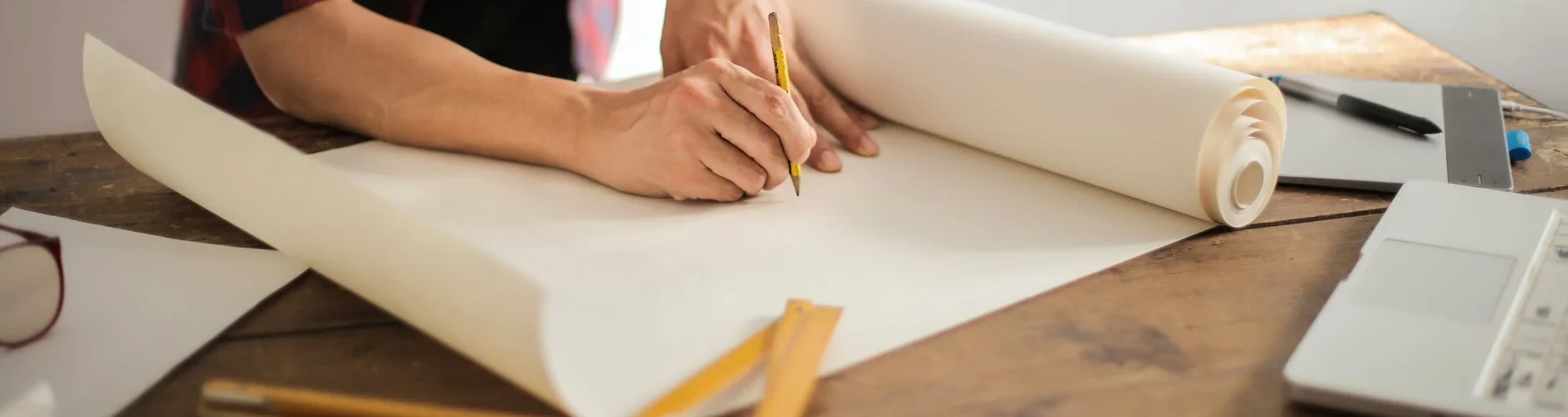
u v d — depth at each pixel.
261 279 0.55
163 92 0.60
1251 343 0.49
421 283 0.48
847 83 0.79
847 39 0.78
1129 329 0.51
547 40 1.10
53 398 0.46
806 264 0.57
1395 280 0.51
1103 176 0.66
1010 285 0.55
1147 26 1.49
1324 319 0.48
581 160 0.68
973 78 0.71
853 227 0.62
